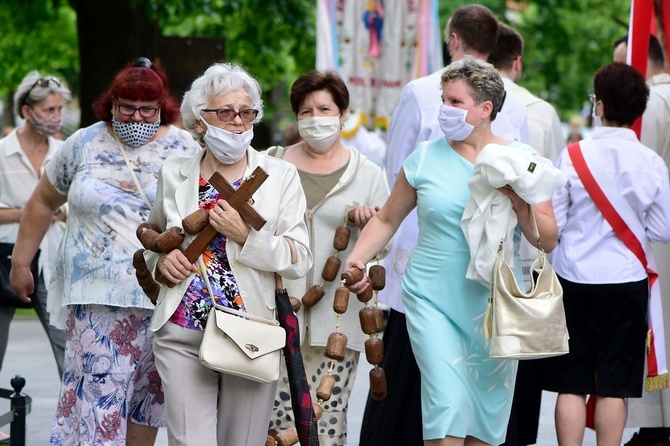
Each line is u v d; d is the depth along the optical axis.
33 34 50.91
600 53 61.19
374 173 14.58
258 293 10.96
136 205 13.26
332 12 26.12
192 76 30.08
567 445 14.66
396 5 26.56
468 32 15.55
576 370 14.62
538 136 16.06
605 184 14.44
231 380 11.02
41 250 17.94
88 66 35.25
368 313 13.25
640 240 14.56
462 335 12.28
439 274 12.26
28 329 31.08
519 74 17.30
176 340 10.85
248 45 47.19
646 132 17.20
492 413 12.38
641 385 14.63
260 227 10.71
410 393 14.66
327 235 14.24
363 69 26.62
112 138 13.44
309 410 11.16
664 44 18.11
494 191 11.69
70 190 13.38
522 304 11.41
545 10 57.75
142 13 35.28
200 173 11.30
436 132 15.13
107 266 13.13
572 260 14.58
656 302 14.92
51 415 20.08
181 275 10.73
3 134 51.62
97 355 13.19
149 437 14.05
